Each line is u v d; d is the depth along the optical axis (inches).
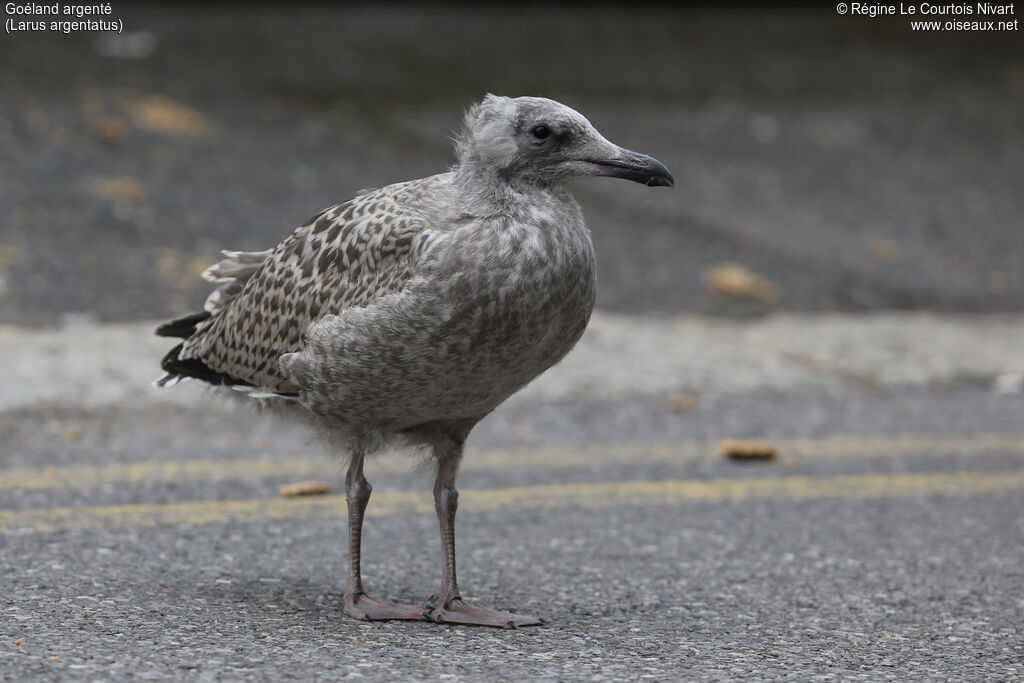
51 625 294.4
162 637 290.5
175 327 370.6
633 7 1339.8
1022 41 1305.4
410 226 305.1
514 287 296.0
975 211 906.1
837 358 631.2
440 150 918.4
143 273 653.3
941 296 750.5
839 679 279.0
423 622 316.2
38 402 505.0
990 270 802.2
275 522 401.1
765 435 528.1
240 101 951.0
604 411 549.6
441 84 1061.8
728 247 800.9
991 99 1157.7
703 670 281.9
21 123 802.8
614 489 453.4
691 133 1007.0
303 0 1248.8
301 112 952.9
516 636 306.2
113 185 745.6
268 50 1081.4
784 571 369.4
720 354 623.5
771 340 653.3
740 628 317.4
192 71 996.6
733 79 1152.2
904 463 493.4
